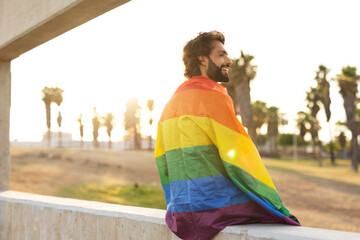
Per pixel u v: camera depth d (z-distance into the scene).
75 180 27.98
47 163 36.66
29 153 42.28
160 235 2.38
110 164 38.12
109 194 22.73
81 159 39.72
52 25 3.50
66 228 3.15
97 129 89.62
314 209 19.94
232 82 42.34
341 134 85.38
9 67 4.98
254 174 1.93
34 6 3.59
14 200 3.84
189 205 1.99
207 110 1.99
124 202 19.69
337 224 16.28
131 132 87.75
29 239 3.57
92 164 37.28
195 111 2.02
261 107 80.38
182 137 2.04
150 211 2.70
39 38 3.89
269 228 1.87
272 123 82.12
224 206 1.95
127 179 30.36
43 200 3.57
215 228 1.93
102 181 28.69
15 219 3.80
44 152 43.34
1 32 4.25
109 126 90.31
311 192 25.73
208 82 2.11
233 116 1.98
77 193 22.61
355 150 51.59
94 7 3.09
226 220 1.95
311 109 62.34
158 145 2.32
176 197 2.06
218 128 1.95
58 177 29.08
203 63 2.21
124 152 52.12
